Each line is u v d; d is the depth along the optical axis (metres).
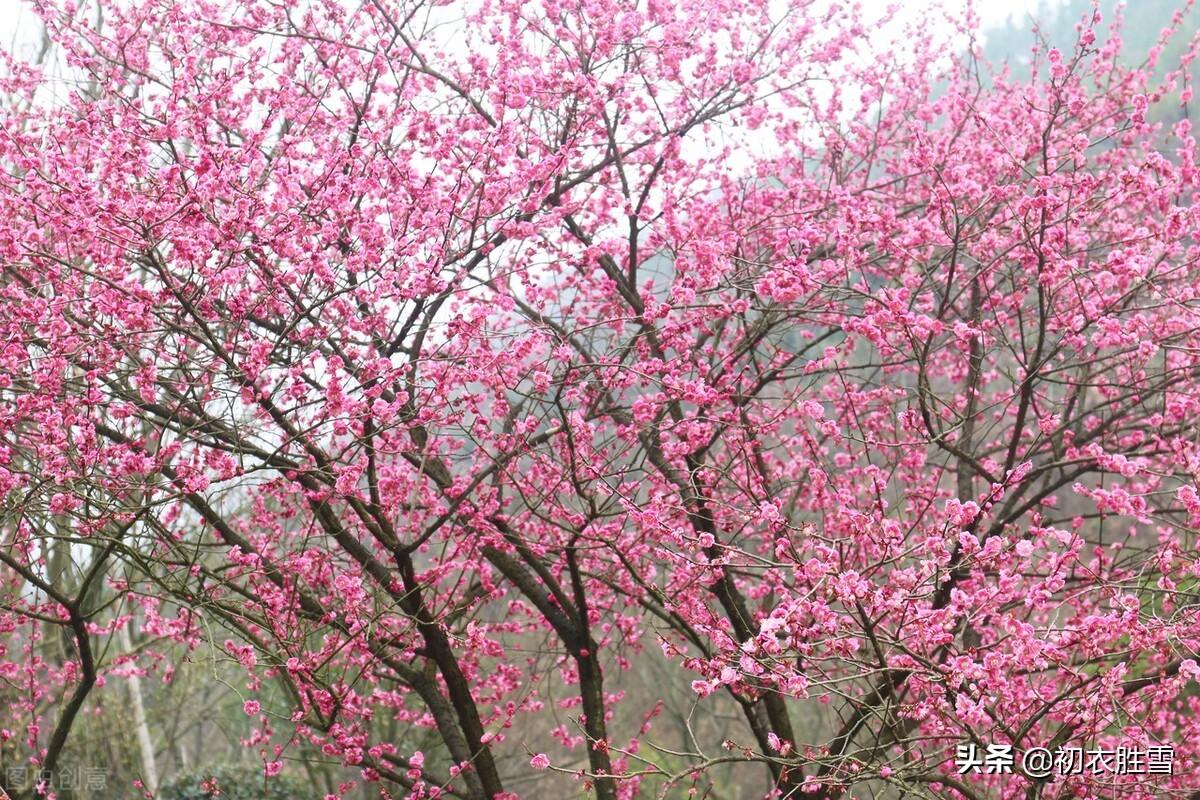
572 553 7.19
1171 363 7.89
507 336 6.51
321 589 8.34
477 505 7.47
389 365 6.17
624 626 8.63
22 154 6.23
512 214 6.86
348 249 6.77
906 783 5.43
